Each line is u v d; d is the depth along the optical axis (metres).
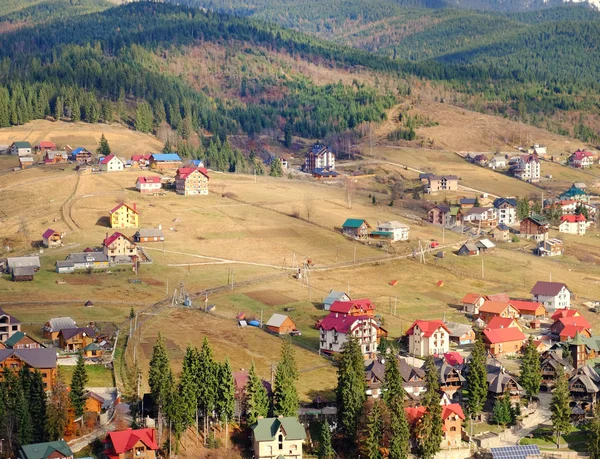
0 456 187.12
